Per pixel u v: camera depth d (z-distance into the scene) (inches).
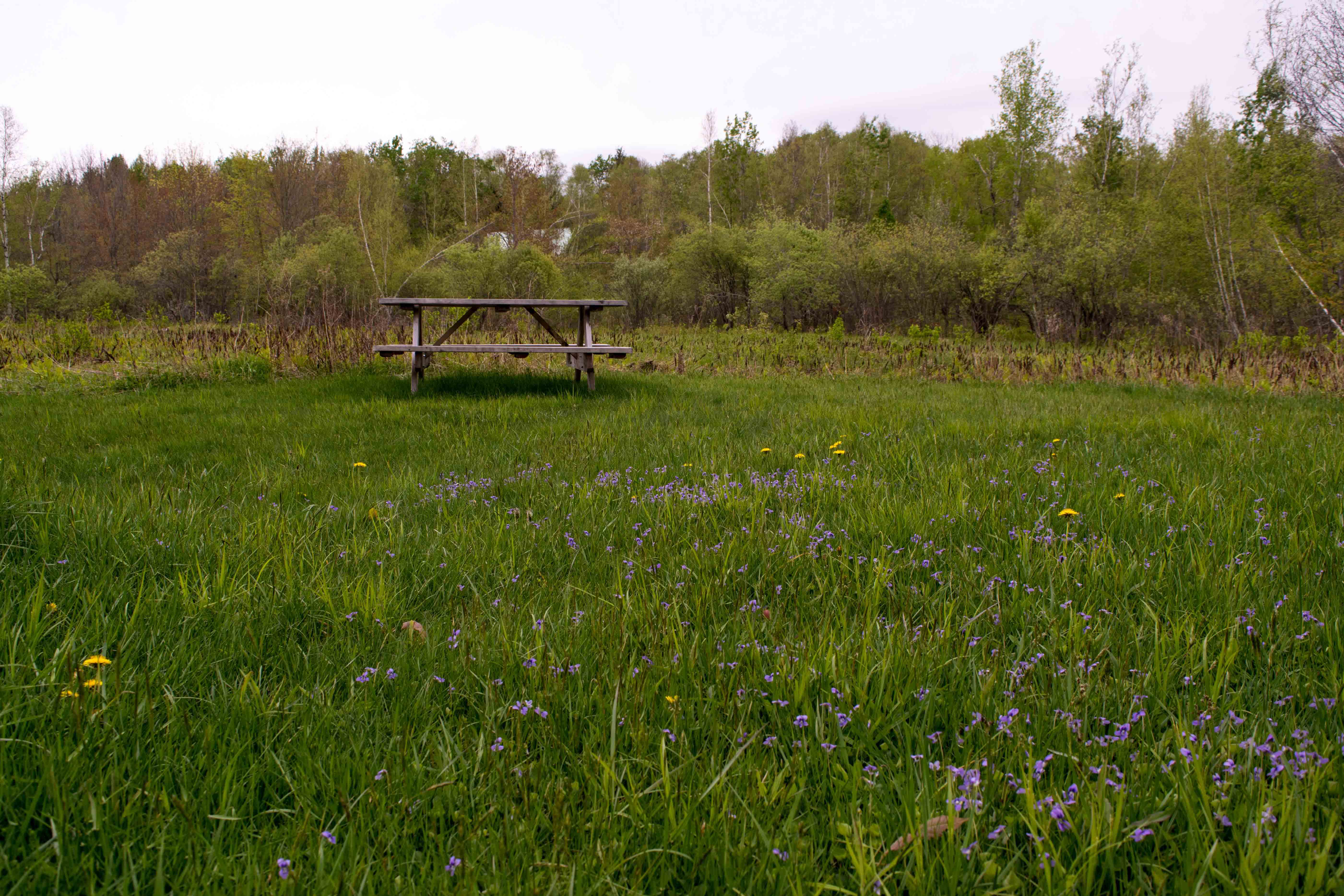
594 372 326.0
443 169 2198.6
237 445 208.8
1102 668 80.8
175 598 95.9
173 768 63.7
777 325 1116.5
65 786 58.3
